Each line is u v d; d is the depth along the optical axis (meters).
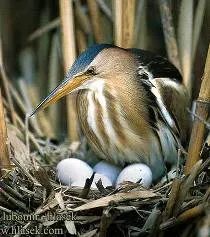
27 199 4.88
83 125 5.77
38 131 6.55
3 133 5.03
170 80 5.75
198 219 4.51
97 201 4.64
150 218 4.56
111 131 5.62
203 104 4.82
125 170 5.39
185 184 4.58
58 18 6.63
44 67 6.95
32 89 6.95
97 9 6.34
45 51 6.90
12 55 7.16
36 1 6.94
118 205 4.67
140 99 5.56
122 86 5.56
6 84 6.36
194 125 4.87
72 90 5.43
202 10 6.16
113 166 5.71
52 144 6.42
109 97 5.56
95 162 6.02
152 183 5.73
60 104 6.91
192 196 4.77
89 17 6.59
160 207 4.77
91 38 6.56
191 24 6.14
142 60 5.75
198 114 4.84
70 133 6.45
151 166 5.73
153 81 5.62
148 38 6.81
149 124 5.58
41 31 6.65
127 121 5.57
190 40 6.16
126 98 5.55
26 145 6.06
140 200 4.77
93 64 5.45
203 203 4.50
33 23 7.04
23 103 6.86
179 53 6.23
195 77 6.54
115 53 5.56
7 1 6.93
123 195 4.71
